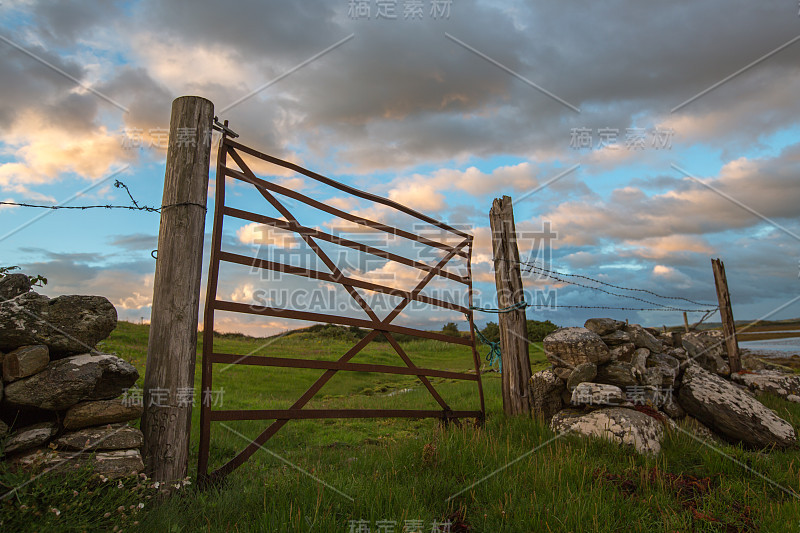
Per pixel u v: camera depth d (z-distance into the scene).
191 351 3.88
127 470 3.16
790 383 9.70
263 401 9.75
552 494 3.76
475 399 9.54
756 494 4.20
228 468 4.06
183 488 3.55
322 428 7.30
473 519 3.47
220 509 3.27
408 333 6.20
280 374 14.68
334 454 5.26
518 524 3.33
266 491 3.64
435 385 13.26
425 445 4.52
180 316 3.83
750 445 6.23
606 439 5.37
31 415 3.26
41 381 3.09
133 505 3.02
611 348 7.21
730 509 3.84
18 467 2.83
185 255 3.93
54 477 2.83
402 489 3.75
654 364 7.36
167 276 3.86
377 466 4.43
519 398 7.03
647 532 3.37
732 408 6.42
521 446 5.34
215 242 4.21
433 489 3.91
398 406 9.02
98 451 3.22
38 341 3.22
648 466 4.71
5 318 3.11
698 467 4.97
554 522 3.37
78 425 3.25
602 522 3.38
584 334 6.95
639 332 7.61
